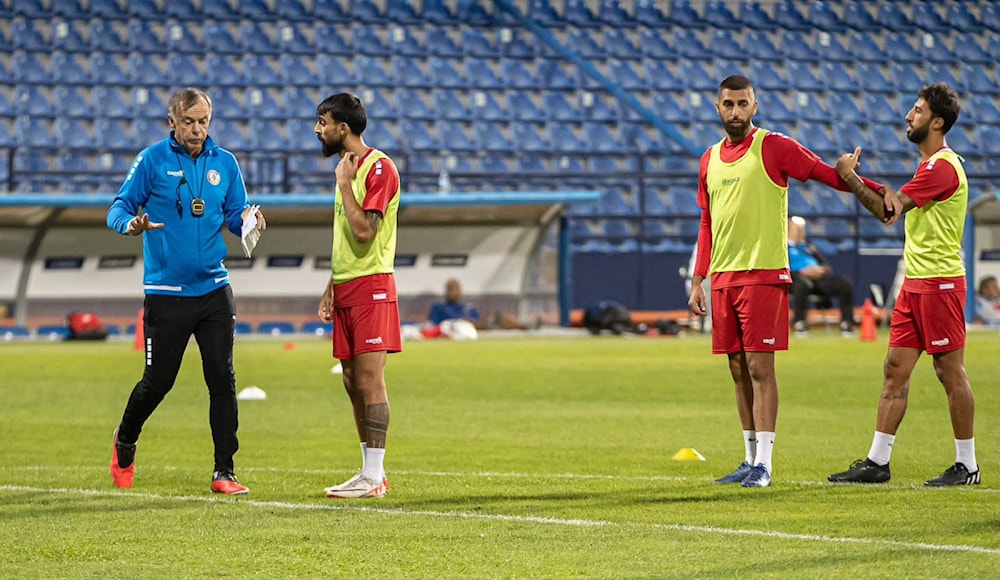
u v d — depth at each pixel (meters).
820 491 18.97
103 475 21.42
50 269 89.50
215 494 18.97
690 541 14.66
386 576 12.91
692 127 115.06
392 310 18.81
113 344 77.69
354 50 113.56
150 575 13.00
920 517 16.30
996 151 117.69
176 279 19.05
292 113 108.81
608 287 99.25
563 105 114.06
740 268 19.86
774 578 12.53
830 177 19.61
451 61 114.94
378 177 18.56
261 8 114.19
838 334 85.56
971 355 56.22
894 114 120.31
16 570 13.26
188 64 110.06
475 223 93.75
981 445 25.62
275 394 39.97
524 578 12.74
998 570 12.76
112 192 102.19
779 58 121.19
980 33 125.75
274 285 92.94
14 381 45.78
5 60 106.50
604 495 18.61
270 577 12.90
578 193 91.75
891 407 20.02
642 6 122.00
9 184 94.81
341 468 22.70
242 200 19.66
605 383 44.16
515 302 95.44
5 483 20.33
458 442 27.06
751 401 20.41
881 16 124.94
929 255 19.77
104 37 109.44
